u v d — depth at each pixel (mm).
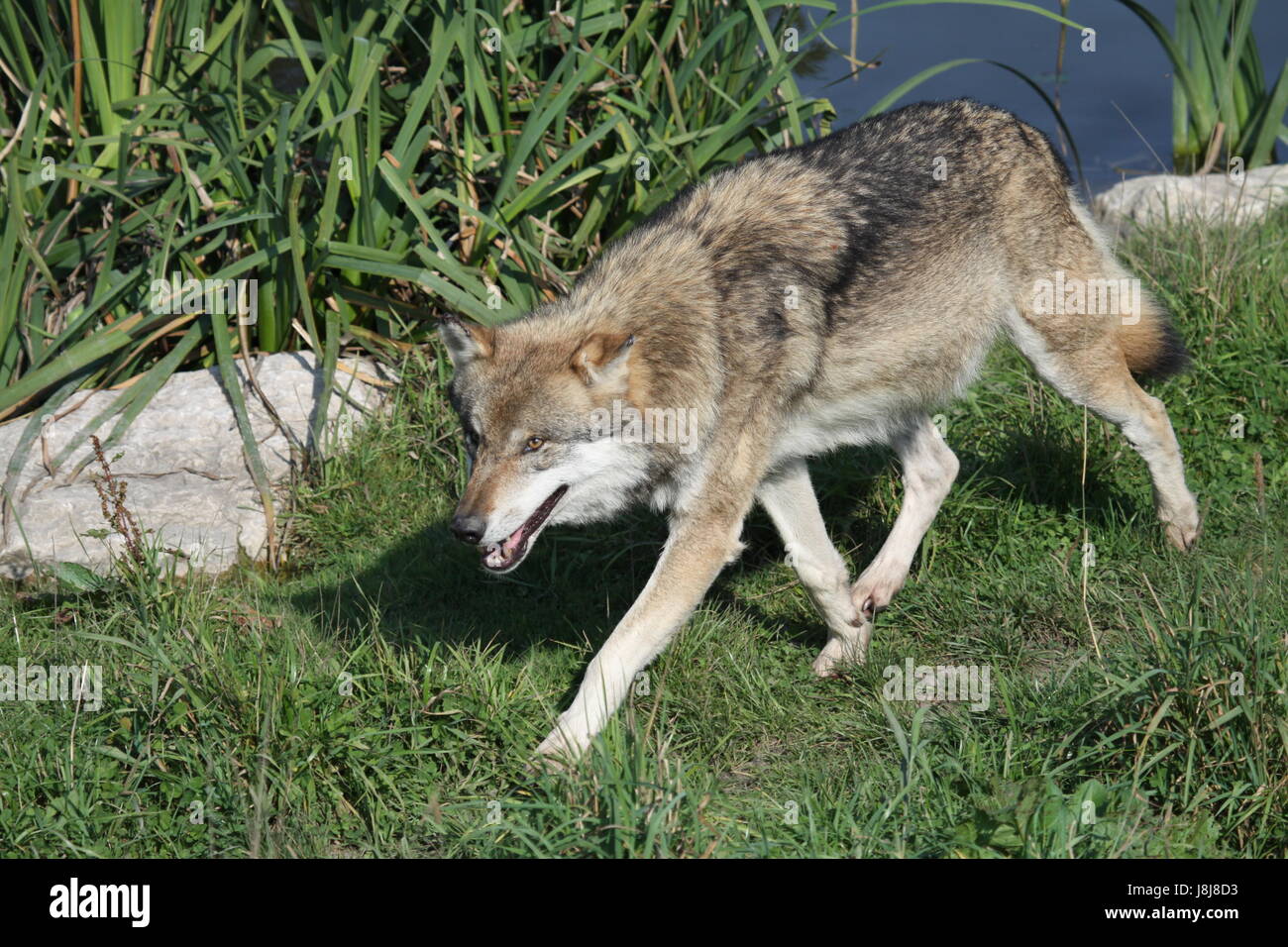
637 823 3252
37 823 3527
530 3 6805
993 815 3223
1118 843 3191
